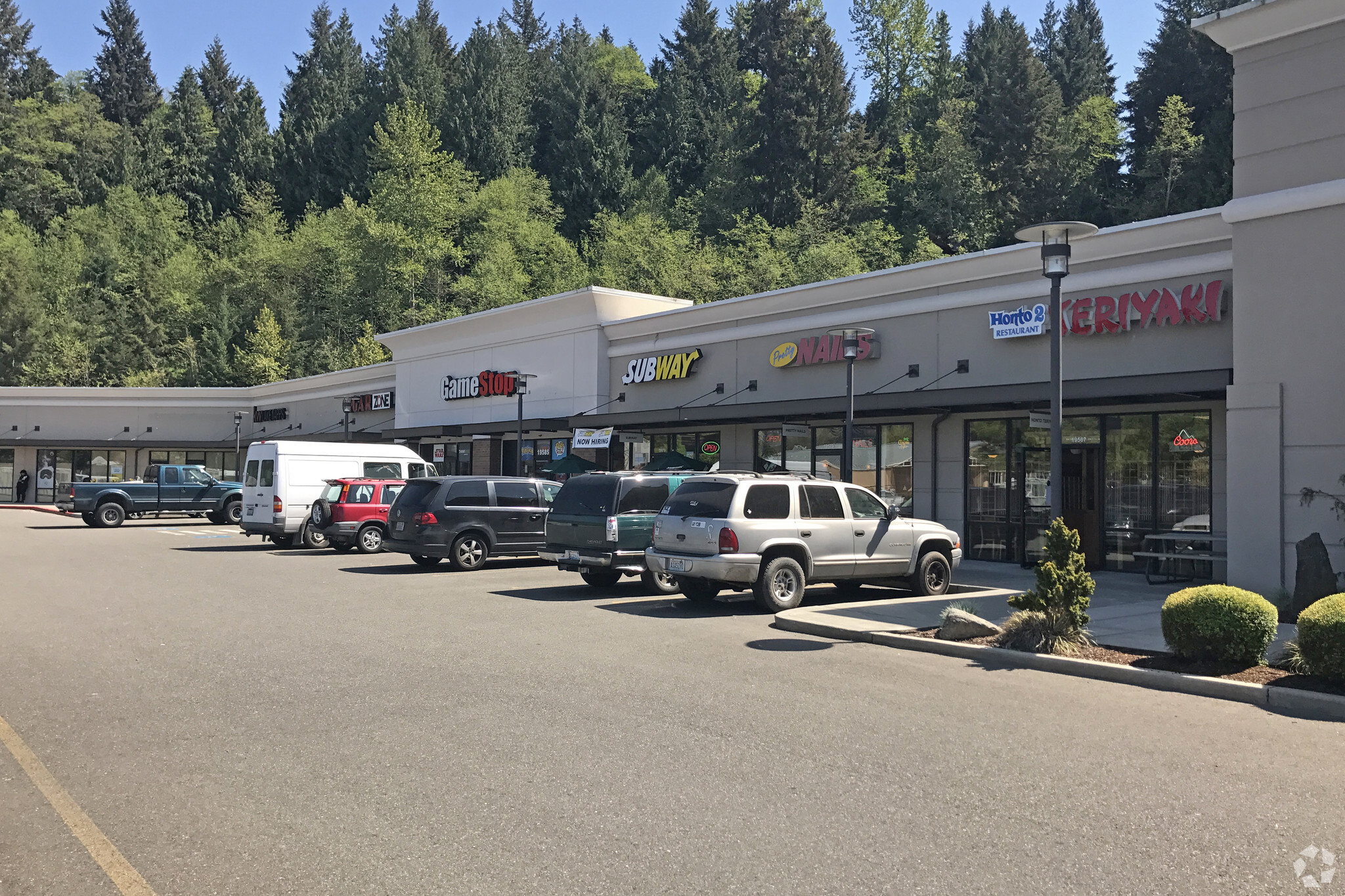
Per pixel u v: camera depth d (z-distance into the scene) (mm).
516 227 79375
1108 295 17609
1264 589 13242
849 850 4809
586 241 81625
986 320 19641
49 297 82688
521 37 114125
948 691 8500
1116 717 7676
